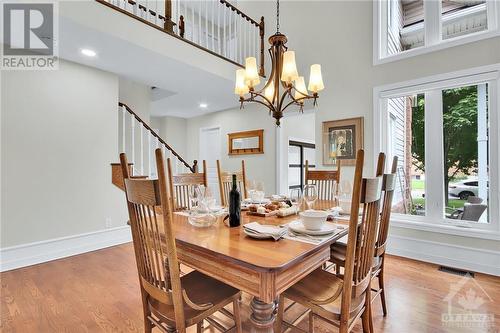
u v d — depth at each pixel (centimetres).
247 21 455
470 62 273
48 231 299
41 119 295
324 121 389
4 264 269
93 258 305
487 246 263
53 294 222
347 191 194
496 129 261
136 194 113
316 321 186
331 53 385
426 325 180
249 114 526
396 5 351
